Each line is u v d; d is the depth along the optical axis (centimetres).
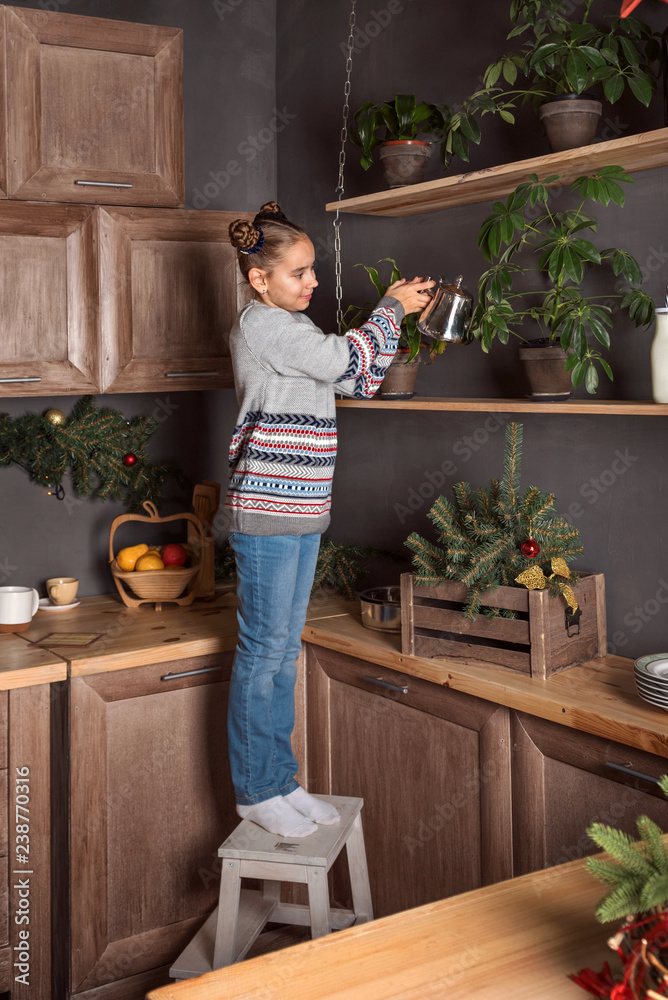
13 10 230
